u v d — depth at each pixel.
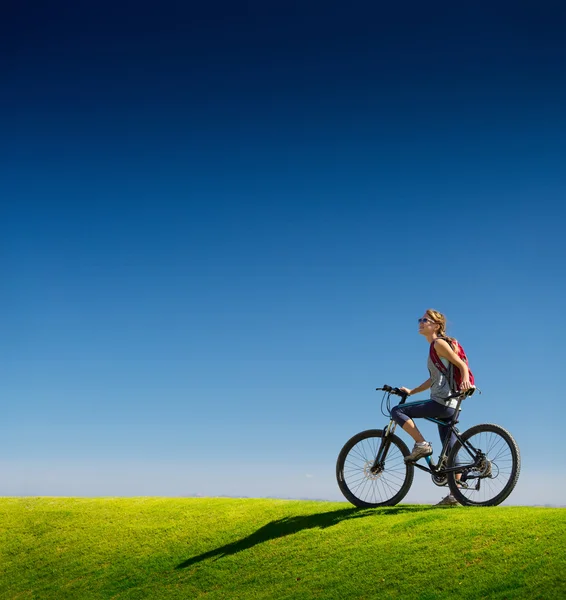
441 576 6.90
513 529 7.35
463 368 8.45
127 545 10.40
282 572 8.12
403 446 8.96
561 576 6.23
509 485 7.98
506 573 6.58
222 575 8.57
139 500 12.81
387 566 7.41
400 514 8.66
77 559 10.30
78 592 9.27
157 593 8.63
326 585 7.48
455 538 7.53
